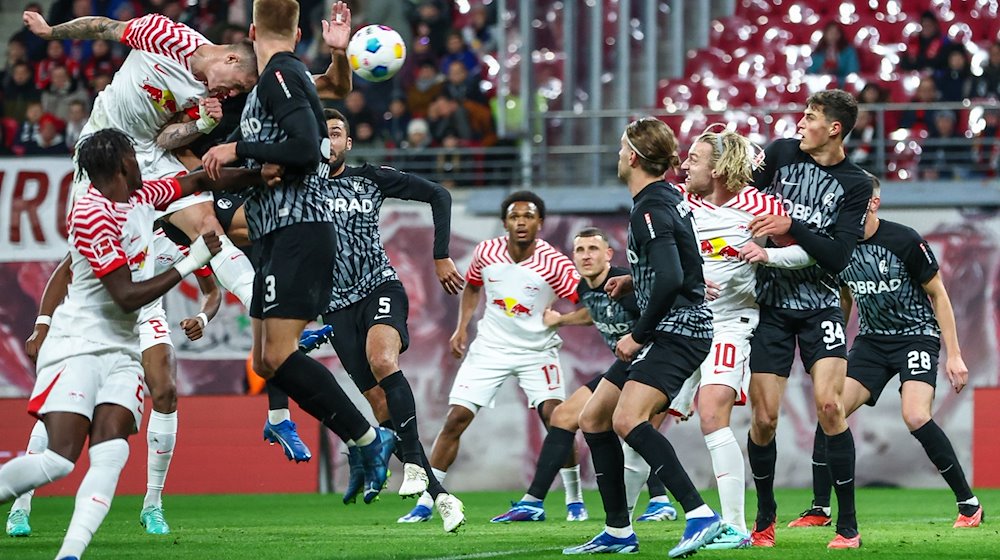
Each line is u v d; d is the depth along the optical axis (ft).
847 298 97.71
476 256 114.32
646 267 67.46
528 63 171.83
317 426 156.87
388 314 83.41
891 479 153.69
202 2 194.59
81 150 60.23
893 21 197.98
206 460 155.74
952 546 76.84
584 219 158.71
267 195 64.28
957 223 155.33
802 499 133.90
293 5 64.85
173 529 94.84
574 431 102.78
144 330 87.40
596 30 187.73
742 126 176.45
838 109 77.51
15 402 155.53
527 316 113.09
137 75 82.17
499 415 156.56
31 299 158.81
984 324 153.89
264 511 121.49
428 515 103.40
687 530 66.74
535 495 102.83
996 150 170.71
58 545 78.07
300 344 81.66
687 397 94.43
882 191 158.10
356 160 175.42
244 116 64.18
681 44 198.39
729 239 77.15
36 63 185.78
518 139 176.76
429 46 187.62
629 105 191.42
